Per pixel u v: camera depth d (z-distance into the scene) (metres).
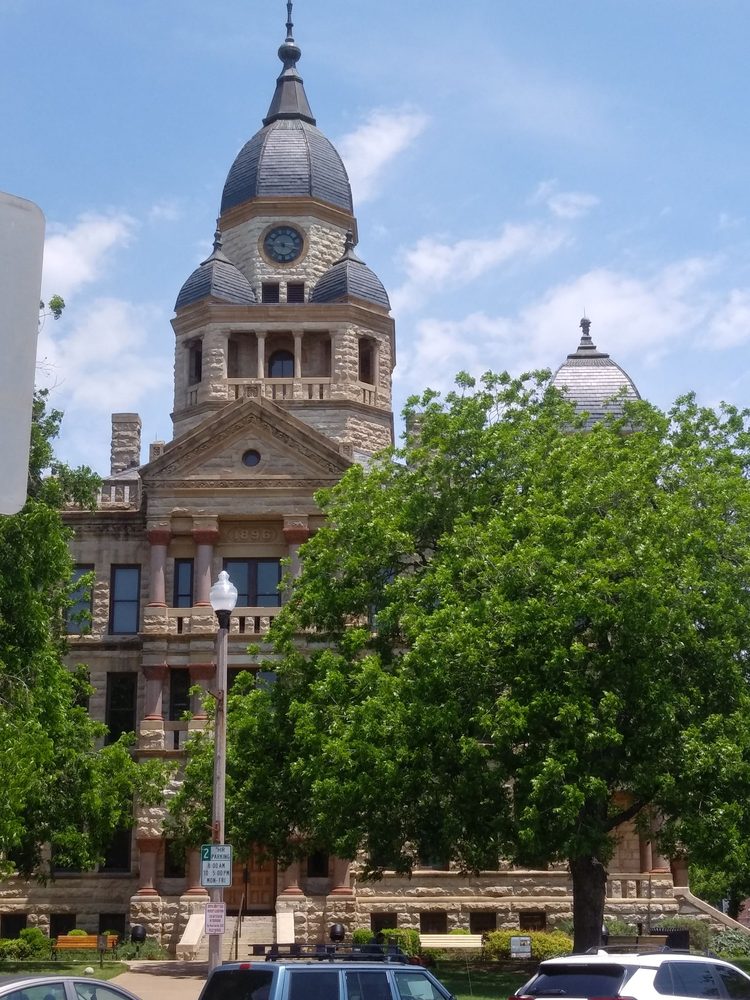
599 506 33.09
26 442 5.19
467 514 34.75
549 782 29.08
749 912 69.94
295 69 67.44
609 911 48.38
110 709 51.59
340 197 63.41
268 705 38.09
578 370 61.78
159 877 48.09
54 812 37.62
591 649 31.34
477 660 30.44
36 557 33.81
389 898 48.47
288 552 49.97
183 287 60.81
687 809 30.45
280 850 38.59
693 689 31.20
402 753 30.64
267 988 17.88
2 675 32.03
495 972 38.62
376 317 60.16
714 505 33.41
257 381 58.59
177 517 50.28
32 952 43.22
